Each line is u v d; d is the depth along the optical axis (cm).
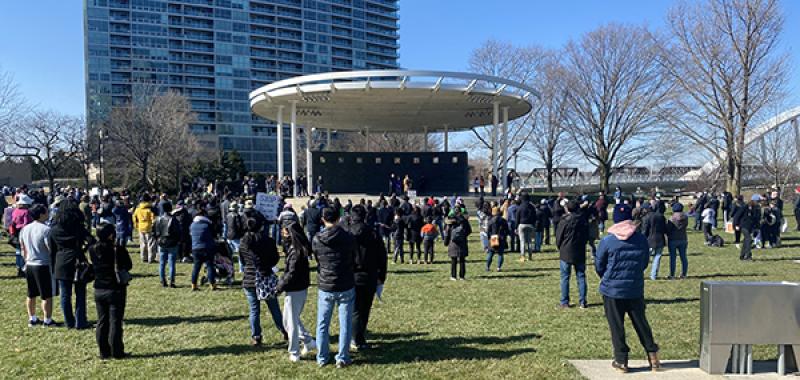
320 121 4159
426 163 3772
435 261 1493
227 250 1115
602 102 4362
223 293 1032
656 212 1172
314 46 11538
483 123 4241
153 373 589
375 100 3222
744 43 3078
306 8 11419
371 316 845
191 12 10212
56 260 771
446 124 4300
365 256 664
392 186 3316
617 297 571
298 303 625
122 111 4656
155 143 4466
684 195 4056
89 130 4578
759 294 566
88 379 572
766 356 644
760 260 1438
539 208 1686
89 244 650
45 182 5341
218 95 10375
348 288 601
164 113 4816
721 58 3112
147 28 9794
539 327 775
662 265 1377
